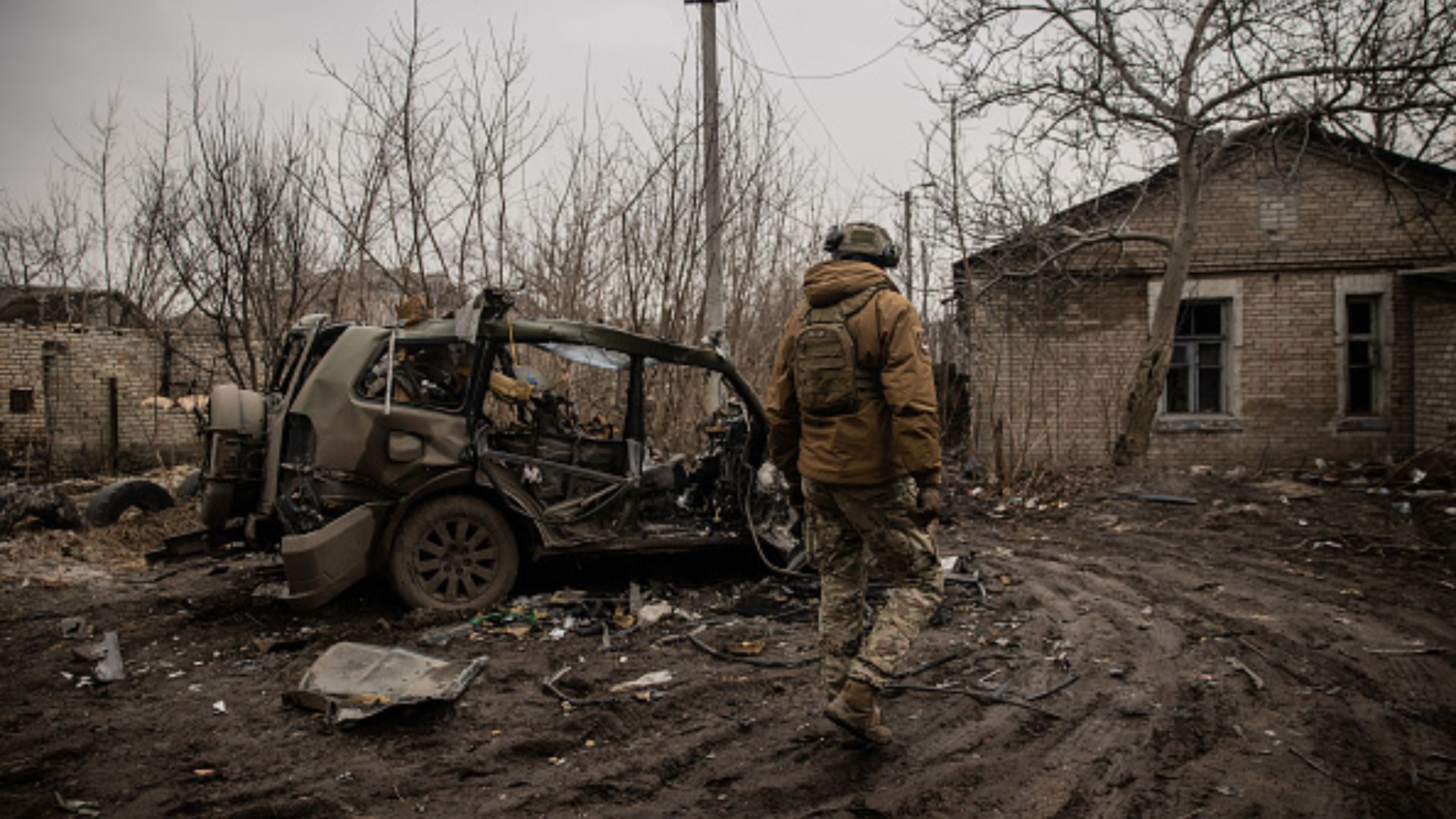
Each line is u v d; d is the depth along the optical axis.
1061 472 10.27
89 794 2.86
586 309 9.77
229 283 8.68
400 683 3.63
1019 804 2.81
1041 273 10.81
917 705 3.61
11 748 3.19
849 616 3.22
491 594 4.93
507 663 4.06
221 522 4.91
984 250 10.77
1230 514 7.99
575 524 5.20
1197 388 11.53
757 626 4.71
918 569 3.10
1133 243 11.30
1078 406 11.39
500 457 4.99
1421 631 4.64
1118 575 6.11
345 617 4.90
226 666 4.15
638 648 4.37
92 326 13.88
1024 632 4.67
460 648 4.33
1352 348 11.41
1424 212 9.51
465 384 5.00
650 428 9.21
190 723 3.44
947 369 13.29
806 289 3.15
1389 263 11.13
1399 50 8.36
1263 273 11.27
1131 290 11.37
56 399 13.48
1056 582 5.91
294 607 4.51
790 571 5.55
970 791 2.89
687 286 9.52
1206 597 5.46
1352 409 11.44
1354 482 9.34
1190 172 9.63
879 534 3.06
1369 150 9.55
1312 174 11.19
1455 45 8.07
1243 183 11.20
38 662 4.18
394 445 4.74
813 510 3.25
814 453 3.09
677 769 3.07
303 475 4.68
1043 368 11.37
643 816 2.74
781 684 3.83
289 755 3.14
